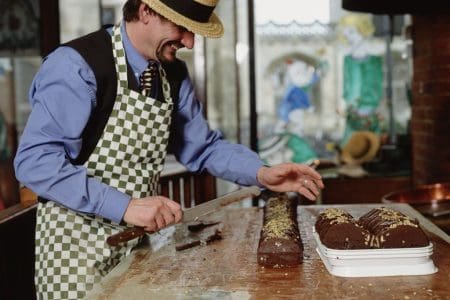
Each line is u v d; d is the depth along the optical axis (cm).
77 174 177
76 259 191
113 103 189
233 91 502
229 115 504
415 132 471
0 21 483
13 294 238
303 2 504
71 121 180
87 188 176
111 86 186
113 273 172
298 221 227
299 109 516
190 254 190
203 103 464
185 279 166
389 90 513
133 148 194
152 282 164
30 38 486
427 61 435
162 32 181
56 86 179
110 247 192
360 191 512
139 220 174
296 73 513
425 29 437
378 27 507
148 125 194
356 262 164
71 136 181
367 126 517
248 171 216
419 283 156
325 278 162
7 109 494
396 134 516
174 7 177
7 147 494
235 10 491
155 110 193
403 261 163
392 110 515
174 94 208
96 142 191
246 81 500
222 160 221
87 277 190
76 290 190
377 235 167
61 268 190
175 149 227
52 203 193
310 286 157
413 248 163
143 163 199
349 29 508
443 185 311
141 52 190
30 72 493
